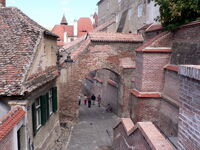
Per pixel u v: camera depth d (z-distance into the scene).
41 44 10.96
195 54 9.02
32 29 10.90
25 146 8.37
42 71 11.27
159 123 11.44
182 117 4.01
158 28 13.66
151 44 11.22
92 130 16.86
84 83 41.94
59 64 15.30
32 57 9.45
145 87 11.33
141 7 20.33
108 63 18.00
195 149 3.51
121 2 26.88
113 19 29.55
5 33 10.55
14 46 9.91
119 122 10.09
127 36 18.16
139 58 11.79
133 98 12.19
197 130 3.44
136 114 11.58
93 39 17.34
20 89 7.99
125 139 8.87
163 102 11.06
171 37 11.33
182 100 4.01
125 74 18.41
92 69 17.83
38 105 10.70
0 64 9.05
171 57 11.20
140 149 6.43
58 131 15.02
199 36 8.76
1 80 8.34
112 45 17.86
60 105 17.80
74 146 13.88
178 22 10.73
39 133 10.48
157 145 5.03
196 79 3.43
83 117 20.55
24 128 8.28
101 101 28.84
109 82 23.64
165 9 11.05
